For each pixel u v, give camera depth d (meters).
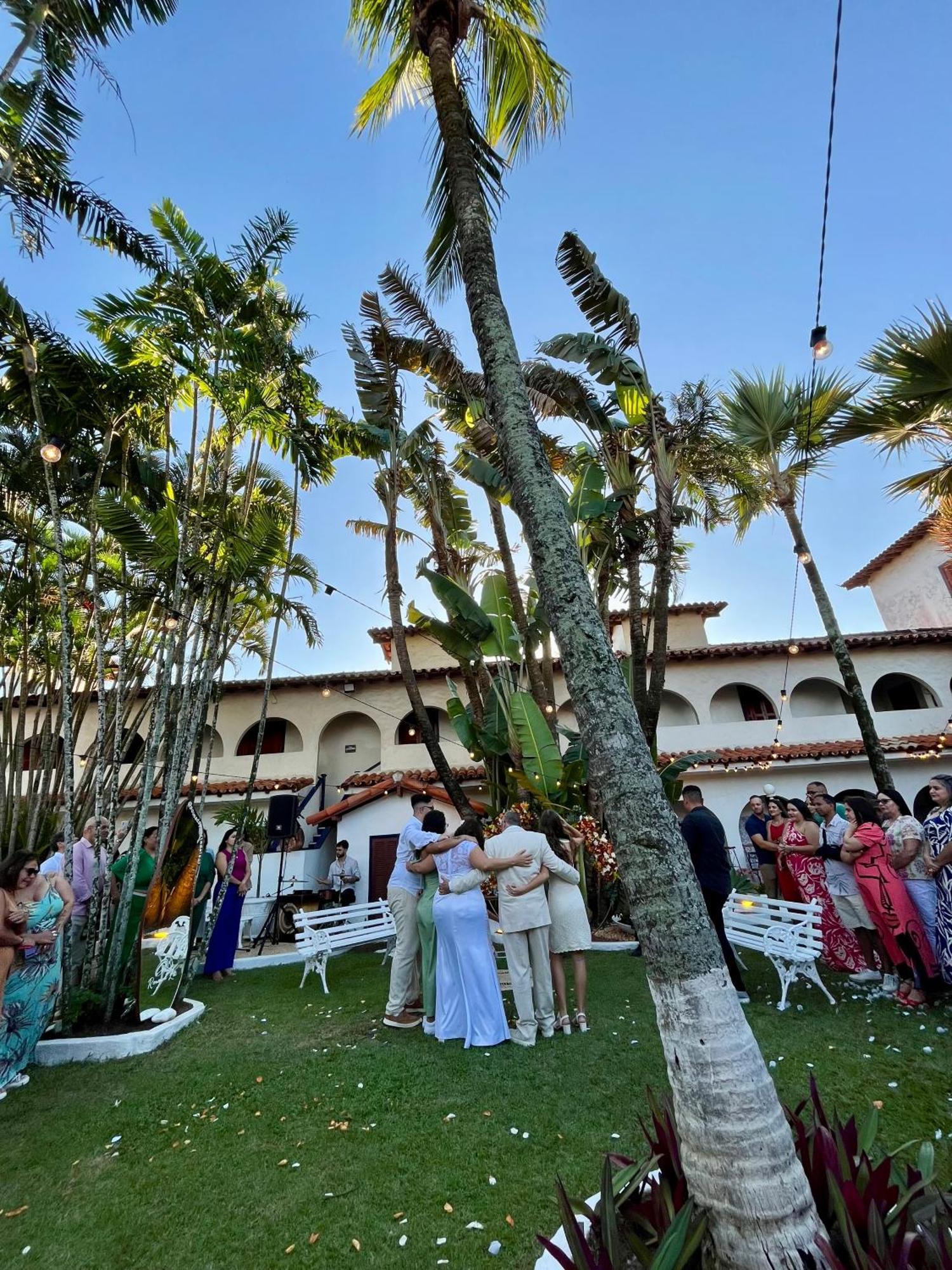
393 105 6.99
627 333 7.73
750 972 6.36
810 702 16.25
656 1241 1.83
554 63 6.26
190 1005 5.97
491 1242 2.34
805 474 9.72
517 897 4.68
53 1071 4.45
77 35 5.59
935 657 15.38
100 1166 3.11
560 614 2.43
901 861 4.89
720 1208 1.66
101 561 9.73
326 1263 2.31
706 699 15.34
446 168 5.44
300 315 8.43
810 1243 1.62
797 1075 3.63
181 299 7.16
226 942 7.71
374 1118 3.45
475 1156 2.97
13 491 7.99
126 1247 2.47
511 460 2.87
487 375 3.22
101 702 5.93
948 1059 3.72
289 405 8.03
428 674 15.78
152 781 5.93
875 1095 3.31
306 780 14.41
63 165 6.24
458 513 12.80
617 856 2.10
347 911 7.38
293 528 8.20
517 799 9.43
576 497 9.66
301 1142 3.23
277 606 8.10
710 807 13.94
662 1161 2.07
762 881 8.00
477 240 3.83
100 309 6.89
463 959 4.71
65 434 6.77
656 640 8.77
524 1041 4.43
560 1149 2.97
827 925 6.16
